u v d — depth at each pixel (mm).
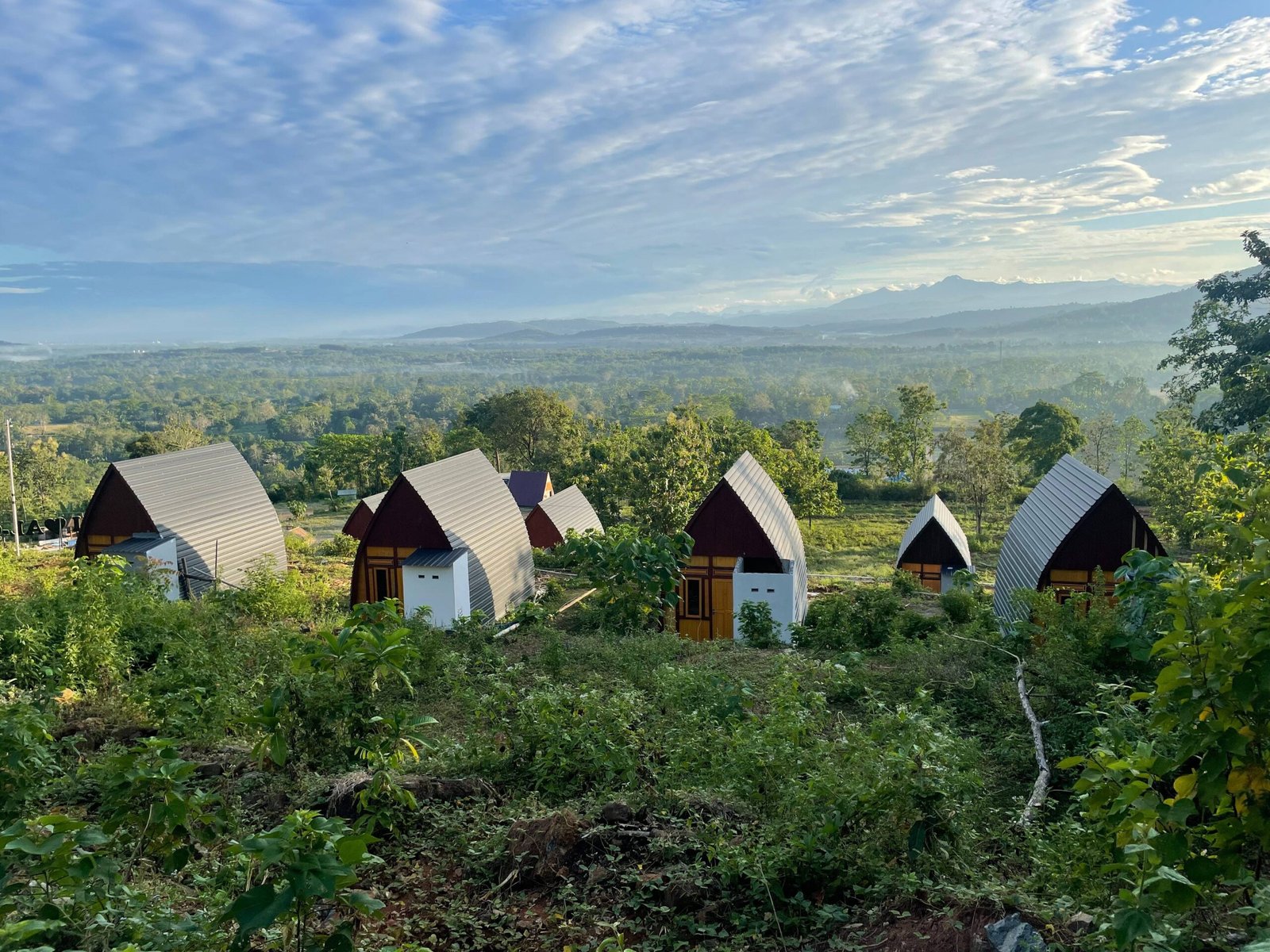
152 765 6180
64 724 11445
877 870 6625
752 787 8234
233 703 11648
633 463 48094
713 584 24844
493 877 7383
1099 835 5727
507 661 15852
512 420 73250
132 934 5320
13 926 4465
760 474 30250
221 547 28516
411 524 24547
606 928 6578
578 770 9320
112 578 17828
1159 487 42531
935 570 34719
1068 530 20500
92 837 5102
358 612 9922
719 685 12078
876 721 8695
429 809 8461
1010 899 5789
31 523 50938
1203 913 5301
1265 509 5703
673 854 7336
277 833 4578
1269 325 39562
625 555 20266
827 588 35438
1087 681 11805
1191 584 5082
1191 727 4711
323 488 76250
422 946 6332
